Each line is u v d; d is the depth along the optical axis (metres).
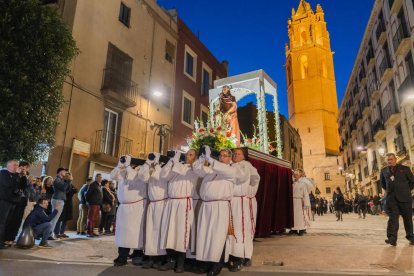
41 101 8.87
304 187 10.12
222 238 4.86
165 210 5.29
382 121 27.03
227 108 10.16
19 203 7.68
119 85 15.88
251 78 11.14
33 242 7.18
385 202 7.56
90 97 14.26
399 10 21.30
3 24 8.21
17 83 8.20
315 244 7.51
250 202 5.85
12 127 8.18
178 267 5.05
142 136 17.31
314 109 61.66
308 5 67.81
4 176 6.96
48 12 9.15
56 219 8.18
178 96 21.25
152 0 19.45
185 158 5.51
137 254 6.14
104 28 15.47
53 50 9.10
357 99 36.94
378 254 6.11
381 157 28.00
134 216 5.52
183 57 22.38
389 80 24.22
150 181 5.53
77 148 13.23
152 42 19.12
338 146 62.00
